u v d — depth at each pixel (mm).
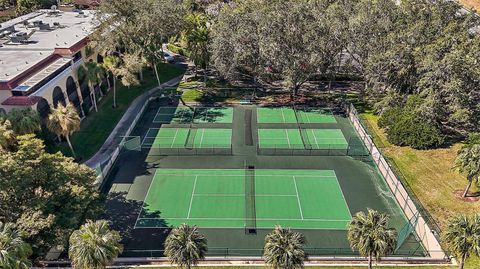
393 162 53031
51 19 83562
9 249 26859
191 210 45281
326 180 50562
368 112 67438
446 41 60438
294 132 62125
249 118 66875
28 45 64750
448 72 56438
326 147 57594
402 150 56094
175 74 85875
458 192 47125
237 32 67438
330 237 41188
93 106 69062
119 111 69188
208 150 56906
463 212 43500
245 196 47625
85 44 68500
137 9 71250
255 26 68062
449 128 61750
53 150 52031
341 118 66812
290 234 31125
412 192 47062
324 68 69562
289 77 66375
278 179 50781
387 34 66312
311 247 39562
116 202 46250
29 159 37688
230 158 55281
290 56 66000
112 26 72312
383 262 36750
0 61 58094
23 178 35219
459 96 55875
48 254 37281
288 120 66125
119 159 54906
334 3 73688
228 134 61594
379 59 62594
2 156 36562
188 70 88062
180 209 45406
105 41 68938
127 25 71312
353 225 31766
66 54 62344
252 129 63125
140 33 72375
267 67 70250
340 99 72375
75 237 29156
